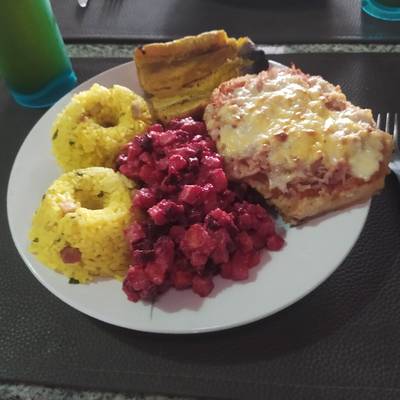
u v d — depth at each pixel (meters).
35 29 1.03
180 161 0.78
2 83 1.17
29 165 0.93
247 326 0.76
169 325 0.71
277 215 0.82
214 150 0.85
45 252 0.78
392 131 0.96
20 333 0.80
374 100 1.02
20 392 0.74
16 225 0.84
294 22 1.17
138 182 0.84
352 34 1.13
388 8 1.15
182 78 0.98
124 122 0.93
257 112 0.83
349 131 0.79
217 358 0.73
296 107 0.82
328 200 0.78
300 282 0.73
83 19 1.23
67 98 1.00
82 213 0.78
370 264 0.81
